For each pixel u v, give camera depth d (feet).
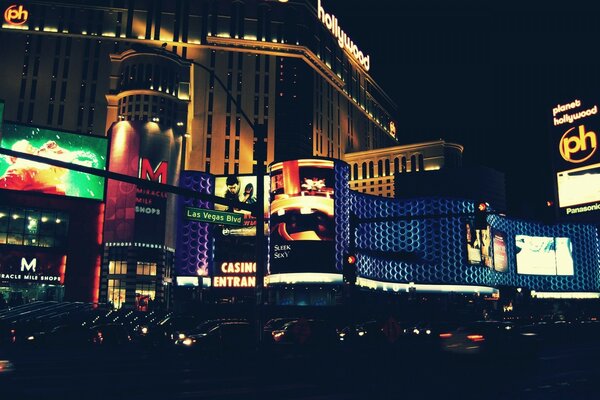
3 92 457.68
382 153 636.48
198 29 509.76
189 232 263.90
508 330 75.05
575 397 43.98
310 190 230.68
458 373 61.11
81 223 259.60
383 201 301.22
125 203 257.75
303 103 526.98
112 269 254.06
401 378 56.39
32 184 249.96
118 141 262.47
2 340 115.85
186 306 183.01
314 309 172.96
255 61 517.55
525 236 357.82
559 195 76.64
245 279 254.47
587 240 380.17
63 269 252.21
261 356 72.69
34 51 470.80
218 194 273.13
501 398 43.52
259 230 73.31
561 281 363.56
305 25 548.72
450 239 301.43
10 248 242.99
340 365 70.28
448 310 213.66
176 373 60.85
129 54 407.44
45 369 65.36
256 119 501.97
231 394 45.21
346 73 639.76
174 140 271.49
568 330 121.70
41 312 170.50
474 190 483.51
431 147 622.95
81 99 466.70
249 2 532.73
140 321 151.12
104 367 67.67
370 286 271.69
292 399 42.70
